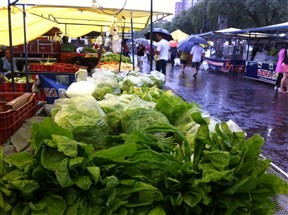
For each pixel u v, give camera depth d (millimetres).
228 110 8367
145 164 1197
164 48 9734
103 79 3010
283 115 7840
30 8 4566
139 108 1696
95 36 19547
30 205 1063
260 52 16328
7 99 2703
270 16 23672
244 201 1157
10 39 3330
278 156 4984
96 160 1163
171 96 1891
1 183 1076
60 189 1108
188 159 1288
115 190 1132
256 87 13062
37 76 4566
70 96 2637
